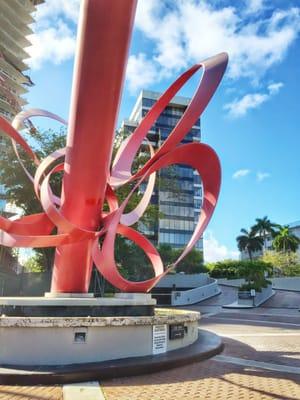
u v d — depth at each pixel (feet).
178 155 32.86
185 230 261.85
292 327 56.75
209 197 35.27
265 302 130.82
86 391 19.19
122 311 28.96
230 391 19.51
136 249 101.86
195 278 190.60
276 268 221.87
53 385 20.52
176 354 26.94
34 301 26.86
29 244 29.58
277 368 25.48
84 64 25.09
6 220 32.14
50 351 23.59
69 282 32.35
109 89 25.90
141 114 279.49
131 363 23.52
